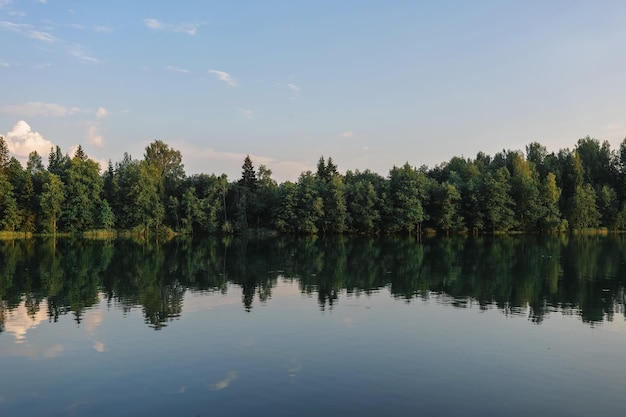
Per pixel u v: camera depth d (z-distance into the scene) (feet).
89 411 46.80
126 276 135.13
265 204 398.42
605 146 455.22
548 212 374.43
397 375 55.83
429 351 64.69
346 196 381.60
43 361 61.11
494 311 89.15
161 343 68.39
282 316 84.94
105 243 273.75
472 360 61.05
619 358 62.23
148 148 445.37
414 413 45.98
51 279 128.47
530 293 107.96
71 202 334.24
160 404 48.14
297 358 61.72
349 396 49.75
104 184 375.45
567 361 60.95
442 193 369.50
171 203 377.91
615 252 208.44
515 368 58.39
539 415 46.03
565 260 175.52
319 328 76.48
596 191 406.62
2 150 347.36
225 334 72.84
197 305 94.53
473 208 369.50
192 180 413.59
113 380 54.49
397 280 127.95
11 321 81.20
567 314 86.74
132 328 76.59
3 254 195.52
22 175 335.26
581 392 51.31
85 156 453.17
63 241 285.64
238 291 110.63
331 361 60.49
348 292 109.50
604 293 107.86
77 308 91.61
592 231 394.93
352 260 180.86
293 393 50.55
